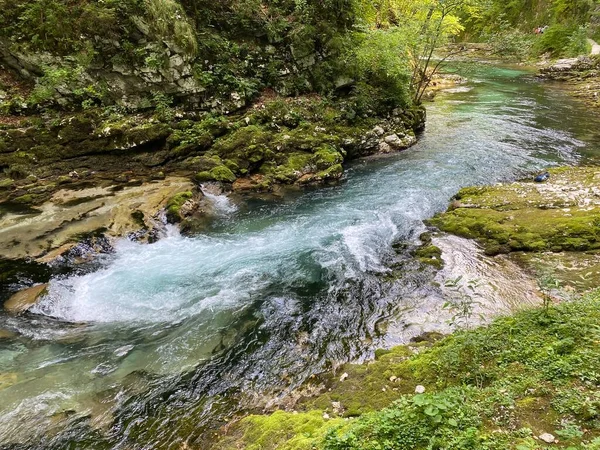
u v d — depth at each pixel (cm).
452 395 416
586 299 600
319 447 383
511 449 331
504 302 713
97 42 1212
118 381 597
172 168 1266
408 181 1297
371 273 845
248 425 486
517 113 2047
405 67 1736
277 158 1345
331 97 1579
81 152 1197
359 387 522
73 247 883
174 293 800
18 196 1048
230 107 1400
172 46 1260
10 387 582
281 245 969
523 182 1191
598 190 1017
